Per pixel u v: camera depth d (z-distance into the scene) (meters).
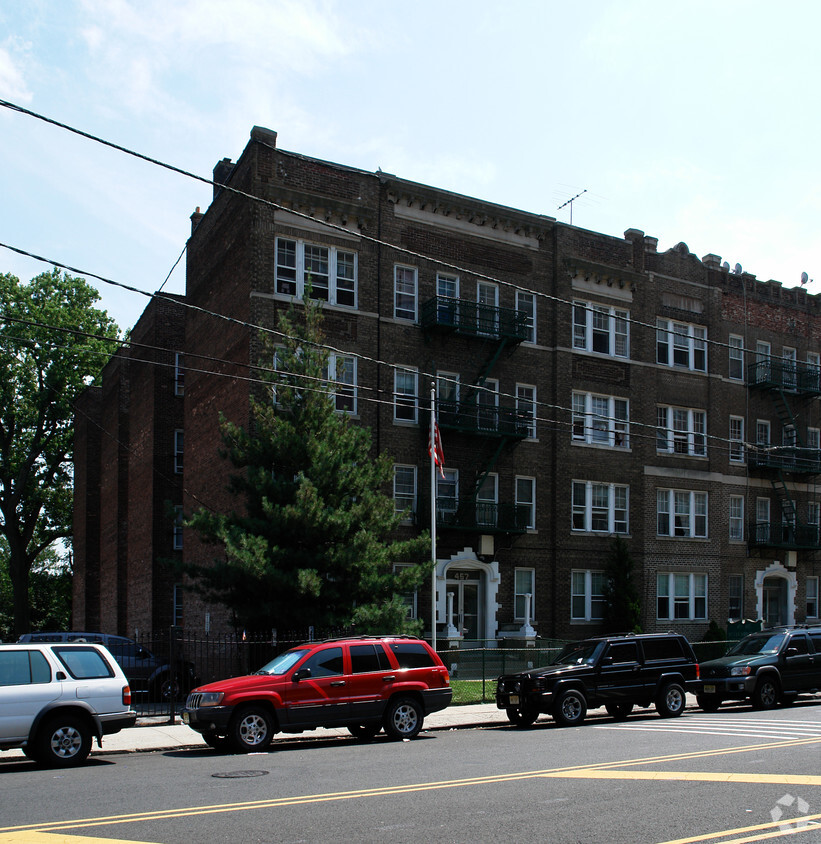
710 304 39.12
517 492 32.97
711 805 9.88
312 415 24.00
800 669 23.14
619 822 9.15
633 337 36.50
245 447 24.12
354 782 11.90
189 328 35.19
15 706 14.36
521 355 33.62
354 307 30.19
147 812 10.06
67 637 26.53
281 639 22.75
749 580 38.84
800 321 42.69
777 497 40.50
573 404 34.62
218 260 31.95
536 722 21.08
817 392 41.22
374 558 23.22
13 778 13.16
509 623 31.78
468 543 31.25
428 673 18.09
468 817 9.47
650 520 36.00
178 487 38.50
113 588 43.31
